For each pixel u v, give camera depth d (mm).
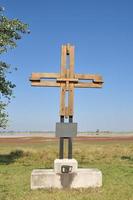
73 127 13555
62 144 13594
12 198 11438
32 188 12891
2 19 22250
